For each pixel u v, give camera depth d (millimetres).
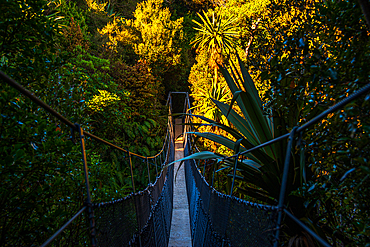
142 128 10664
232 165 2428
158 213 4523
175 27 14273
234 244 2033
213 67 9797
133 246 2488
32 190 1809
